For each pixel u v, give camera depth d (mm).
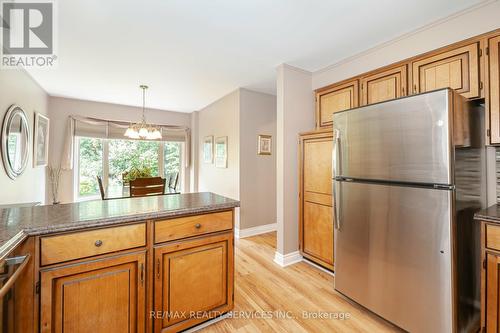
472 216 1630
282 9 1806
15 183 2740
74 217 1310
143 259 1421
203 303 1657
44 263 1159
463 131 1548
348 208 1952
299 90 2926
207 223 1659
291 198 2844
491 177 1830
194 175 5316
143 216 1408
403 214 1590
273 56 2605
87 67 2887
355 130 1887
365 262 1822
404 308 1588
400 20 1944
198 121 5328
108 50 2451
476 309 1630
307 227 2748
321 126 2941
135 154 4988
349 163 1934
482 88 1687
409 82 2129
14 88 2646
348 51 2484
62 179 4195
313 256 2666
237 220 3861
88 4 1723
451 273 1388
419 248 1513
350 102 2621
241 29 2078
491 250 1356
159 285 1472
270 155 4121
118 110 4711
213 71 3039
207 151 4820
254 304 2002
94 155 4574
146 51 2479
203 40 2262
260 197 4008
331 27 2051
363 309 1932
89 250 1263
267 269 2670
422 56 2043
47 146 3816
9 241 971
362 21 1962
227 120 4082
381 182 1720
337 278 2066
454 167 1413
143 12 1831
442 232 1417
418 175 1514
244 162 3811
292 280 2414
